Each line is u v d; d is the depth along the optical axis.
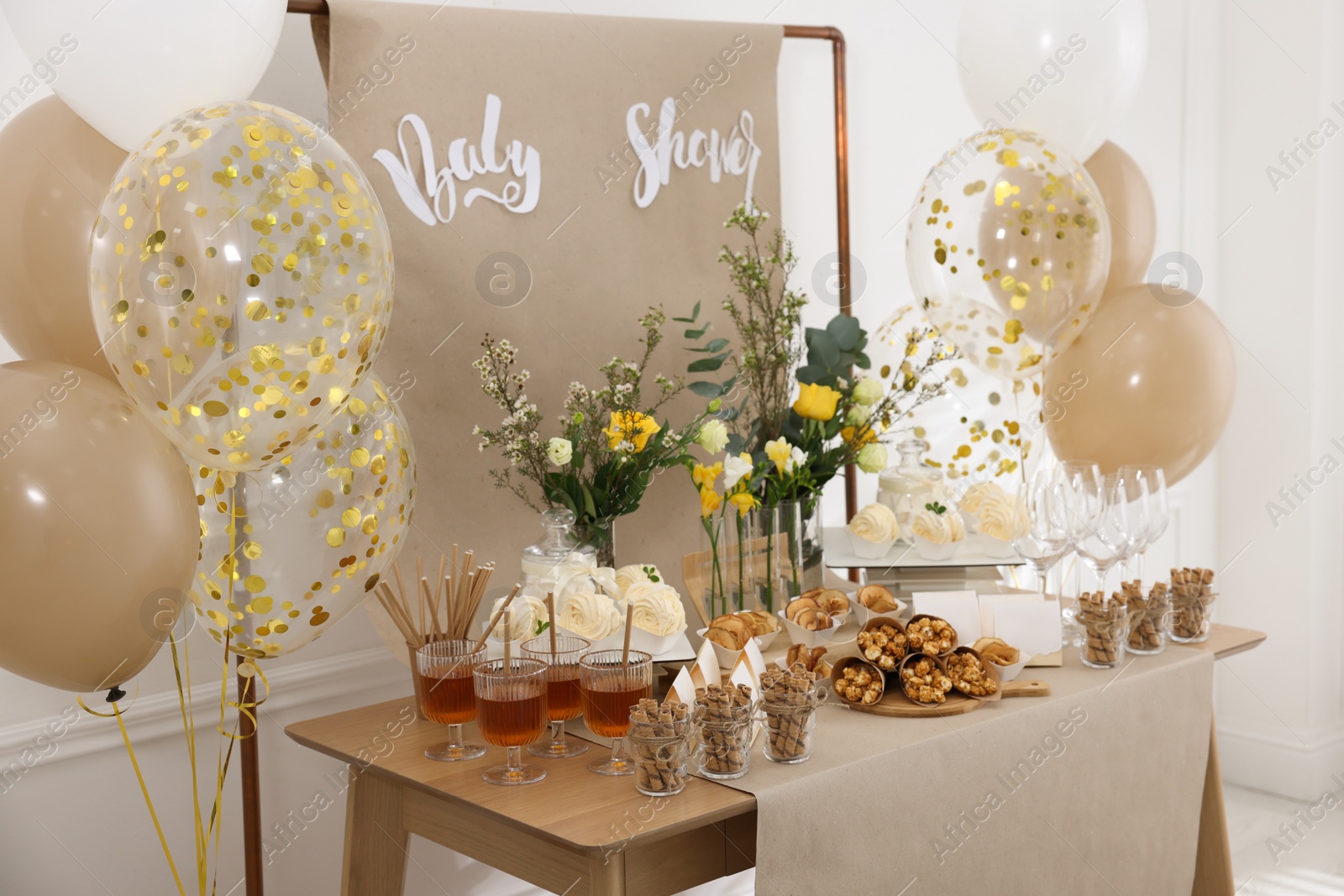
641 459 1.99
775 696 1.58
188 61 1.47
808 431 2.17
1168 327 2.45
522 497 2.18
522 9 2.26
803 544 2.15
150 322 1.33
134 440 1.40
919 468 2.42
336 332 1.40
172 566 1.42
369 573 1.64
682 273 2.45
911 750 1.65
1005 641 1.99
